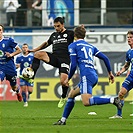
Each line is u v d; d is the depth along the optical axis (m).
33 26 85.06
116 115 45.38
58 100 77.00
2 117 46.16
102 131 33.34
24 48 67.31
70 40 48.28
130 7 87.31
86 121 41.59
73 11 86.31
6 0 85.81
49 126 36.84
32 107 62.84
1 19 85.81
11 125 37.97
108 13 86.50
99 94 76.44
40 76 76.94
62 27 48.47
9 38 48.28
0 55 48.50
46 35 77.50
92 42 77.31
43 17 85.81
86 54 35.66
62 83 47.47
